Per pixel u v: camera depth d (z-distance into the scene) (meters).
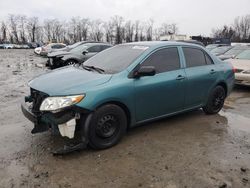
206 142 4.62
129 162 3.87
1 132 4.83
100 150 4.20
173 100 5.06
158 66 4.86
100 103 4.00
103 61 5.02
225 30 73.94
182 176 3.55
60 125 3.85
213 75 5.79
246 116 6.16
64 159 3.90
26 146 4.27
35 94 4.23
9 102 6.95
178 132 5.02
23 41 81.44
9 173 3.53
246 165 3.88
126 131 4.77
